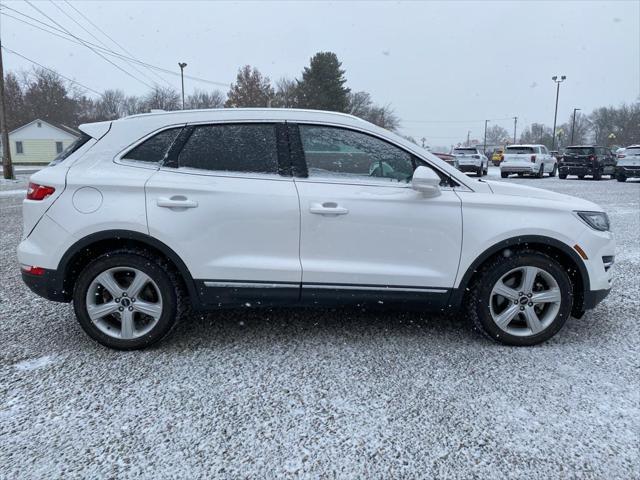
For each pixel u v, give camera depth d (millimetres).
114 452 2295
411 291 3385
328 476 2148
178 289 3357
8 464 2205
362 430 2479
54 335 3670
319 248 3311
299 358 3287
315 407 2684
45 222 3232
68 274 3316
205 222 3229
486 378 3016
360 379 2996
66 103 68438
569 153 23391
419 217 3318
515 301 3438
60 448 2322
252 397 2783
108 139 3373
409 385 2926
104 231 3203
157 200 3207
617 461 2248
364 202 3295
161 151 3352
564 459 2262
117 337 3344
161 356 3309
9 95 63562
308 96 58312
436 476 2152
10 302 4445
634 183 20844
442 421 2557
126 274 3340
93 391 2838
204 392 2832
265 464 2223
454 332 3773
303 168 3363
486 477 2148
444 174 3439
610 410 2670
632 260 6387
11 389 2857
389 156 3428
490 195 3438
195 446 2344
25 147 54281
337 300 3379
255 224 3266
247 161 3355
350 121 3430
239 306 3379
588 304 3537
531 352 3412
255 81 59719
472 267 3379
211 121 3383
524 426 2516
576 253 3424
